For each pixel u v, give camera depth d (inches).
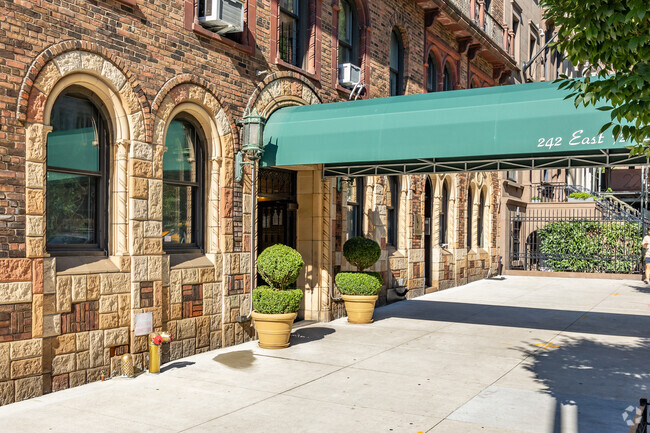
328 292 473.1
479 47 765.3
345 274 470.6
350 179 518.6
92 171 305.3
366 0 527.8
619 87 200.8
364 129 374.6
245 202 390.3
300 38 462.9
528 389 288.4
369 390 283.9
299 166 450.0
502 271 933.8
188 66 348.2
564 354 366.9
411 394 277.7
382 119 373.4
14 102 255.6
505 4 908.0
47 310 268.5
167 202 352.2
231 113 380.2
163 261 330.6
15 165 256.2
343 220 502.9
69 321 279.1
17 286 255.6
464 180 790.5
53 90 274.5
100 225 308.5
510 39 924.0
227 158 375.6
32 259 261.6
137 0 314.8
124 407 252.5
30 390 260.8
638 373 321.4
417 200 642.8
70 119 295.4
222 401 263.6
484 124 345.4
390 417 244.4
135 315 308.7
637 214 1056.2
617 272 896.9
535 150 332.5
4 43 251.3
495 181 916.6
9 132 253.9
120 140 307.6
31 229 261.3
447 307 567.5
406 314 521.7
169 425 231.6
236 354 354.3
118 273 303.0
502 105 346.6
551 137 330.3
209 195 374.0
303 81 449.4
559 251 935.0
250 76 397.7
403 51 612.4
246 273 390.9
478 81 816.3
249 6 396.2
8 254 253.3
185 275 345.7
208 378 301.1
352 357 352.2
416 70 626.2
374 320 488.1
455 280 751.7
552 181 1178.6
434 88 691.4
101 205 308.8
